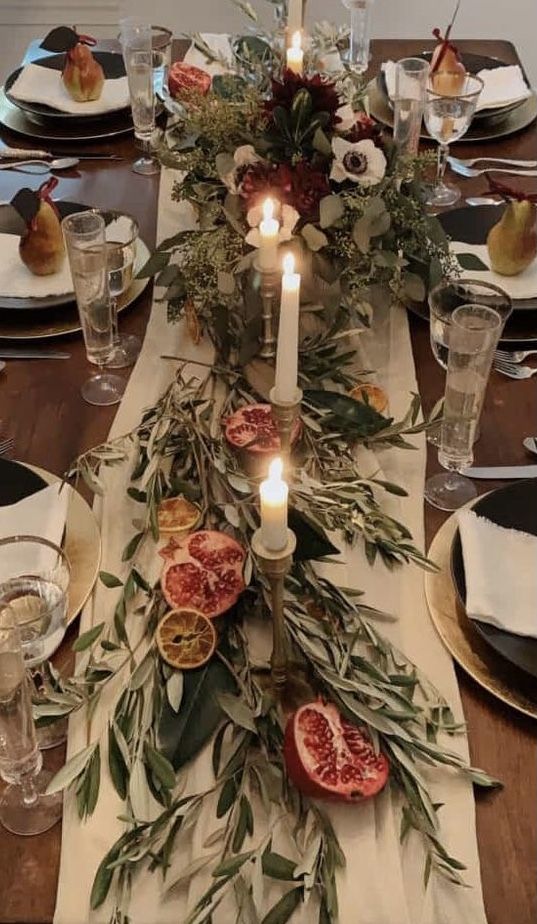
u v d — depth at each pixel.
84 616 0.89
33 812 0.75
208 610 0.86
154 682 0.80
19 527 0.95
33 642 0.79
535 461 1.09
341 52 1.84
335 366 1.16
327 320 1.14
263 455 1.01
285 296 0.79
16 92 1.75
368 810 0.74
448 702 0.83
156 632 0.83
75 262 1.09
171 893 0.70
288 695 0.81
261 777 0.75
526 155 1.68
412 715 0.77
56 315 1.29
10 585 0.86
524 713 0.81
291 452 1.01
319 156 1.17
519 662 0.83
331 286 1.13
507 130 1.72
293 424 0.87
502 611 0.86
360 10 1.79
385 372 1.22
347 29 1.73
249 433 1.03
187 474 0.99
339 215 1.11
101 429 1.13
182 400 1.05
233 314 1.14
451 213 1.47
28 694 0.72
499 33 2.91
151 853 0.71
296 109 1.15
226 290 1.11
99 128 1.72
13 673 0.70
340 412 1.06
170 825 0.72
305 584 0.87
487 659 0.86
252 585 0.88
